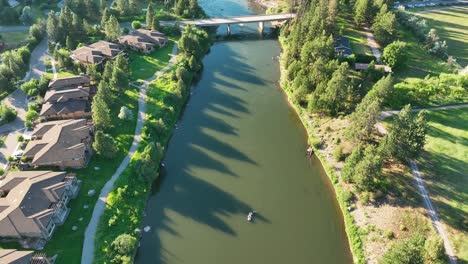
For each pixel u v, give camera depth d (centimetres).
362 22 15412
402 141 8375
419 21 15350
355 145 9469
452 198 7938
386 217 7794
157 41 14625
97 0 19112
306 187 9069
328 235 7925
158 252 7594
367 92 11069
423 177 8481
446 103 10594
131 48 14412
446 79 10806
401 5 18125
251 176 9381
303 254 7544
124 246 7169
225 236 7919
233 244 7762
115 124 10475
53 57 13862
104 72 11912
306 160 9850
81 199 8194
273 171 9525
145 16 17212
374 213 7962
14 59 12400
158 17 17225
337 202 8644
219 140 10581
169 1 18500
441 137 9525
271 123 11238
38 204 7450
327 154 9750
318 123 10812
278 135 10756
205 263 7400
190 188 9056
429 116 10188
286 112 11725
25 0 18050
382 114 10306
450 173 8506
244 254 7562
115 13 16775
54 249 7156
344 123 10388
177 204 8650
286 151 10162
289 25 15925
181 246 7719
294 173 9456
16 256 6412
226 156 10006
